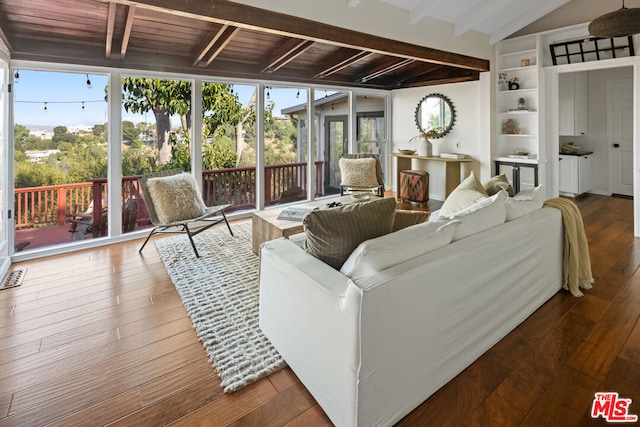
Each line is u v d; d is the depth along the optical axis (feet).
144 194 12.50
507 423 5.16
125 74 13.66
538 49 16.98
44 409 5.50
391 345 4.98
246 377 6.14
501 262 6.95
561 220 9.05
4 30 11.03
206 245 13.44
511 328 7.44
